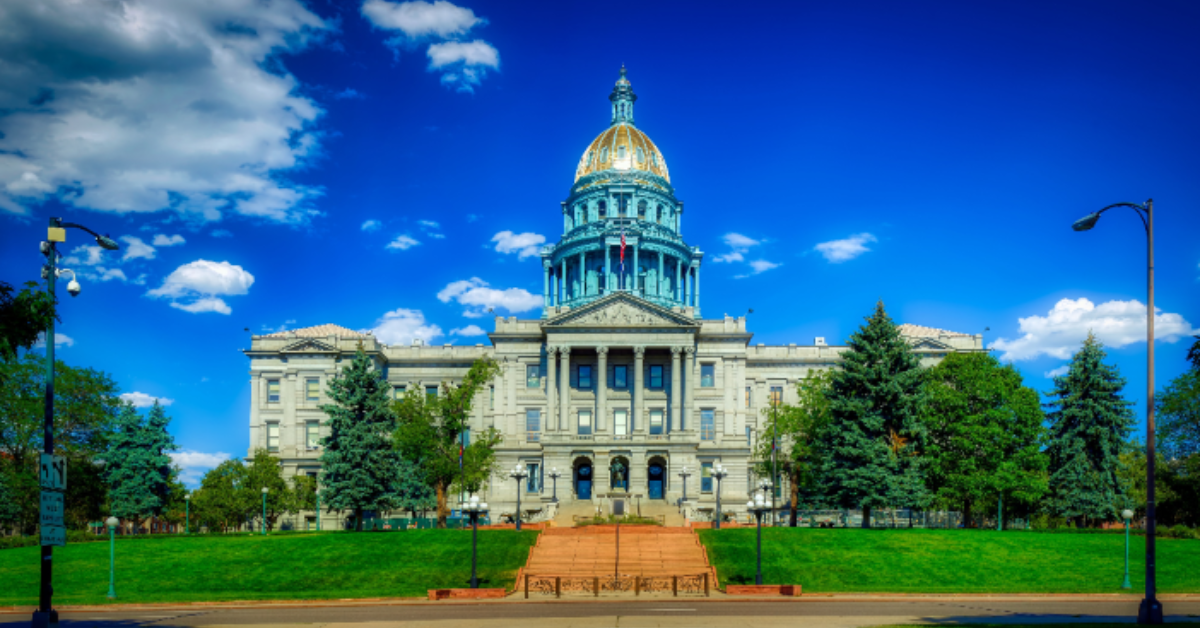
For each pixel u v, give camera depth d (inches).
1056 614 1512.1
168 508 3619.6
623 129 5260.8
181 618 1546.5
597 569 2169.0
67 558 2335.1
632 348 3900.1
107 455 3511.3
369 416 3075.8
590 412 3991.1
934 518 3216.0
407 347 4328.3
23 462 3154.5
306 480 3737.7
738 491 3823.8
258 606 1748.3
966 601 1759.4
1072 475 3070.9
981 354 3129.9
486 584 2050.9
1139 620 1245.1
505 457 3937.0
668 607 1667.1
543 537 2460.6
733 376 3966.5
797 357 4311.0
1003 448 2955.2
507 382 4025.6
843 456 2950.3
